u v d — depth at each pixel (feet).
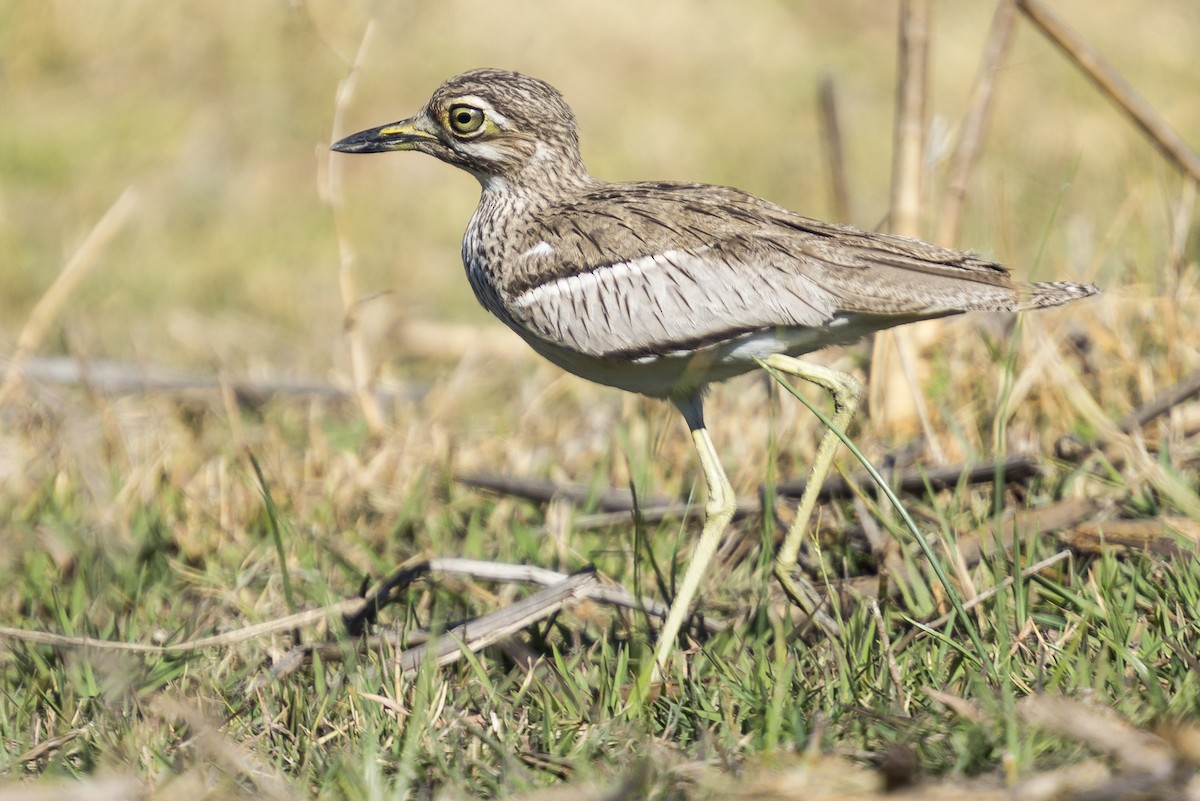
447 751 24.77
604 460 38.65
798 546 29.32
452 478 38.19
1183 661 25.09
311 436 42.11
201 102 73.56
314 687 28.12
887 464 34.50
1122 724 22.61
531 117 31.50
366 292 59.72
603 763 24.21
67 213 65.26
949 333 41.50
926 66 38.70
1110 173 58.90
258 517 37.45
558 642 30.14
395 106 73.00
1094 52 40.04
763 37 79.66
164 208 66.54
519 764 24.08
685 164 68.90
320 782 24.29
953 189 39.99
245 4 75.61
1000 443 30.76
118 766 24.86
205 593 33.73
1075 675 25.12
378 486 38.78
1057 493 33.12
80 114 72.49
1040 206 56.39
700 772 23.02
